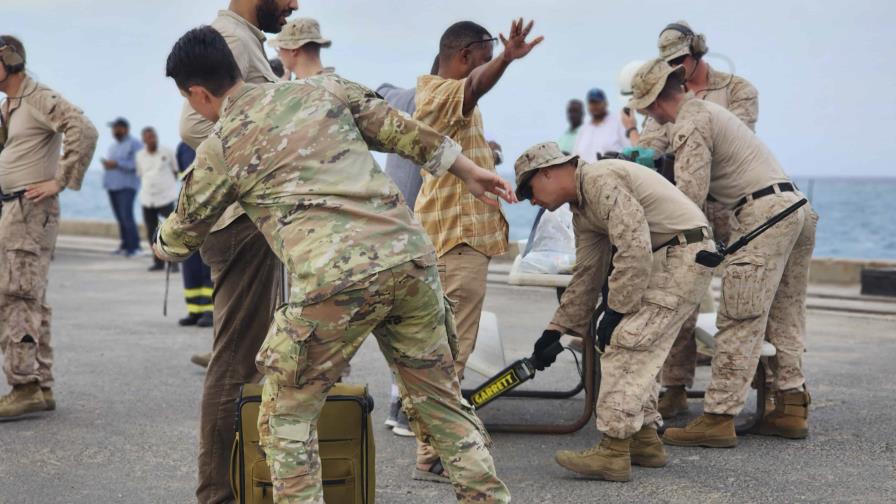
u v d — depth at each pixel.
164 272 12.28
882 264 10.88
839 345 7.13
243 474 3.18
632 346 4.04
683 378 5.09
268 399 2.88
